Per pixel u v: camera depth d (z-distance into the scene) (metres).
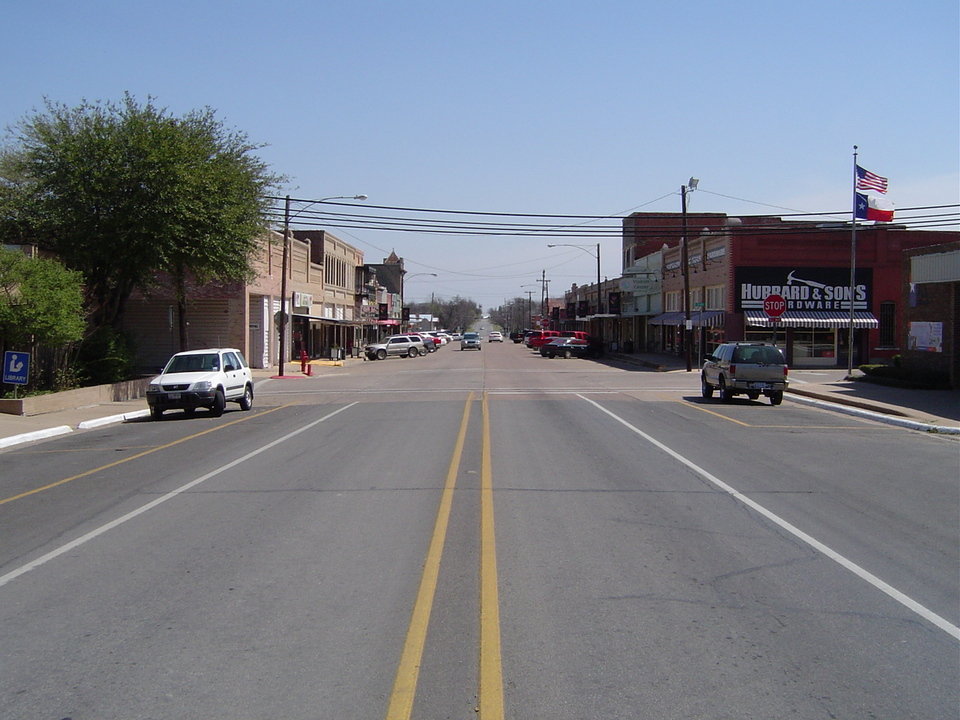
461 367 51.03
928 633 5.88
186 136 30.56
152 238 28.20
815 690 4.91
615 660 5.33
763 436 17.23
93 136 28.33
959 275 26.30
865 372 31.95
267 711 4.64
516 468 13.01
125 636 5.84
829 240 45.59
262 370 47.97
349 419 21.41
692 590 6.82
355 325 77.31
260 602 6.54
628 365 52.97
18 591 6.97
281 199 36.94
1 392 23.47
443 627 5.94
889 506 10.29
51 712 4.67
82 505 10.69
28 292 22.50
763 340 45.53
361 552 8.00
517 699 4.76
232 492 11.23
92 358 28.69
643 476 12.29
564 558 7.77
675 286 60.88
